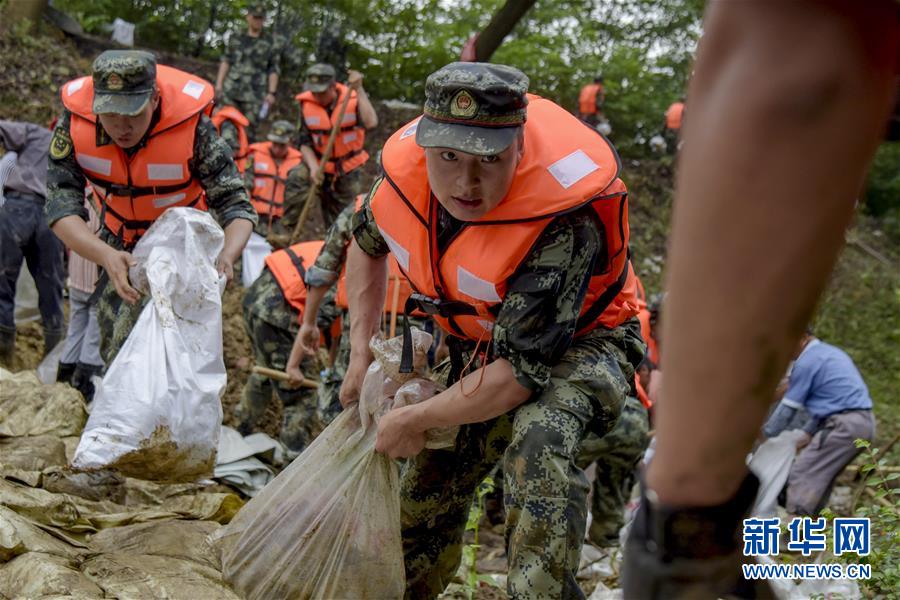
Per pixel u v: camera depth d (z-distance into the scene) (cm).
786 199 60
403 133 286
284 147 1065
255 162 1055
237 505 403
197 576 315
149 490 425
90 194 604
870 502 682
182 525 363
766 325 62
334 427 305
